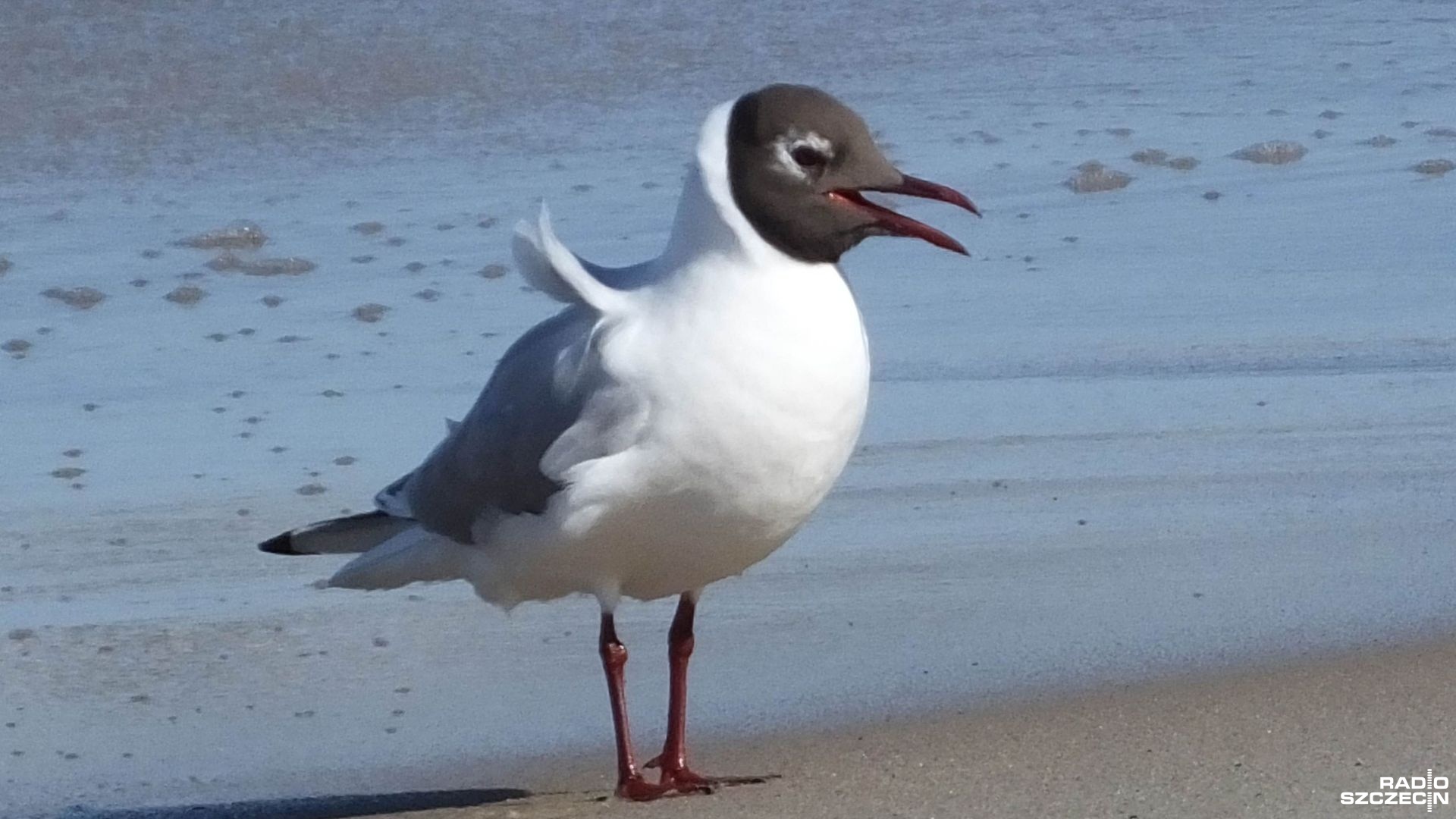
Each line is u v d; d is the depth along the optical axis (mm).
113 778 9797
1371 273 16047
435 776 9828
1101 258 16391
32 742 10141
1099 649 10734
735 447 9031
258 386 14430
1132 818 8820
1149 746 9578
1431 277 15977
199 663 10953
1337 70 21297
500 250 16750
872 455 13164
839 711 10211
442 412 13984
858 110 19797
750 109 9031
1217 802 8938
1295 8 23500
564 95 19938
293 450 13445
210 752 10062
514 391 9570
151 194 17906
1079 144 19000
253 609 11562
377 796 9609
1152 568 11719
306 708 10531
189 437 13625
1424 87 20734
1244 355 14633
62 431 13688
